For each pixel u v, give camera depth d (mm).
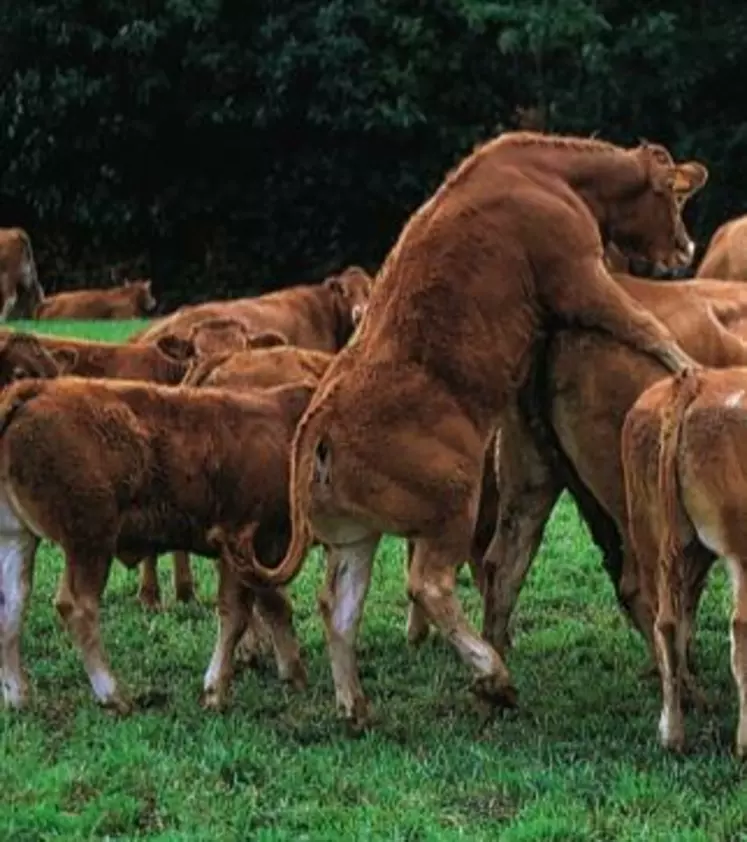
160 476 10727
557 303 10797
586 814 8945
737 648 9469
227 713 10773
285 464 11031
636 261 11570
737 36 35031
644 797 9133
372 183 35938
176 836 8672
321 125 35500
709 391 9539
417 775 9570
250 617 11141
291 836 8711
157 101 35844
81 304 33094
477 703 10789
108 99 35469
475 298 10586
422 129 35594
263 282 37562
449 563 10508
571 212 10875
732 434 9406
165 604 13430
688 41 35031
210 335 14258
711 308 11586
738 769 9477
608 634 12719
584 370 10883
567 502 16797
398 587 13922
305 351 13273
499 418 10797
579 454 11008
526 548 11500
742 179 35188
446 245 10633
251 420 11023
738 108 35906
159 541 10875
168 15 35000
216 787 9445
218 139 36625
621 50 34406
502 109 36031
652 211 11398
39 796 9281
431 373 10477
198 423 10867
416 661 12102
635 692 11266
